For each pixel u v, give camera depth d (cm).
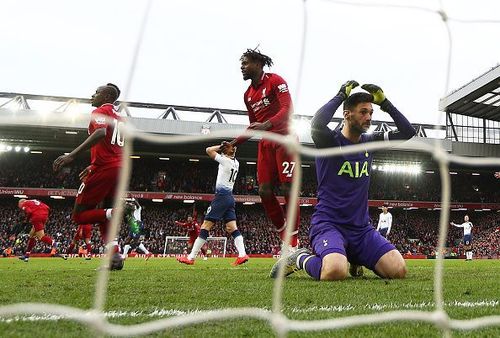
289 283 370
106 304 238
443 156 178
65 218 3288
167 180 3666
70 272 557
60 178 3425
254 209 3766
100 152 517
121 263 599
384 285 352
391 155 3394
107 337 158
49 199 3469
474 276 494
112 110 512
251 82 566
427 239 3722
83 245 1922
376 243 414
